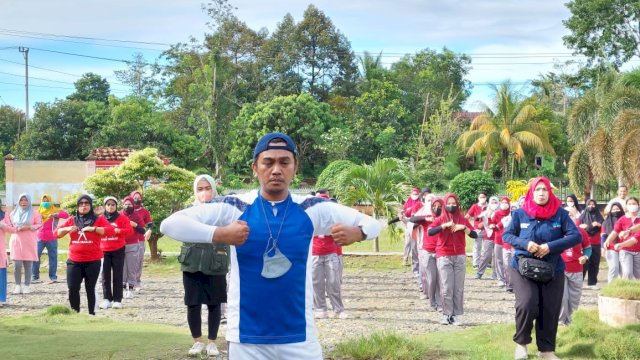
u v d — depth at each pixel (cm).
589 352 884
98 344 912
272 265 461
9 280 1856
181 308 1394
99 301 1432
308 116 5525
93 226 1184
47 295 1573
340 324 1205
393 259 2198
